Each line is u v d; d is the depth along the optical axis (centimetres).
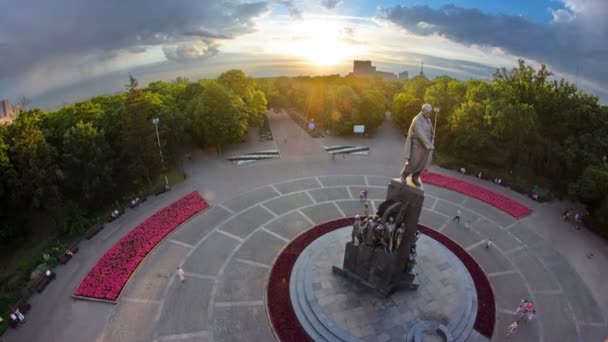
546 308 4328
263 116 10194
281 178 7338
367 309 4022
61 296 4478
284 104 11138
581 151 6844
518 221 6016
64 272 4878
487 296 4391
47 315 4219
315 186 7000
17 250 5709
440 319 3928
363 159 8275
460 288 4341
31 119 6550
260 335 3941
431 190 6919
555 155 7169
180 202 6338
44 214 6122
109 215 6091
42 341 3912
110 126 6969
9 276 5012
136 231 5547
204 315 4181
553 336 3972
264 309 4253
